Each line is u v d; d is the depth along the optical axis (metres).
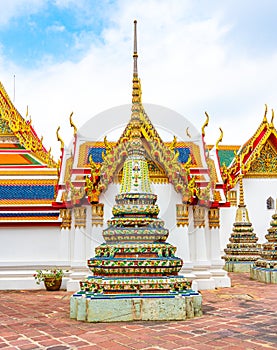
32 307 12.30
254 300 13.09
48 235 17.81
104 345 7.68
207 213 16.97
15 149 24.67
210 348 7.45
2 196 18.80
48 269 17.31
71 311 10.31
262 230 29.61
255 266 19.70
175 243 15.51
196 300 10.45
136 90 13.89
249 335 8.36
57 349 7.47
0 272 17.44
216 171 18.61
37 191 19.08
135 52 13.72
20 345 7.76
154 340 7.99
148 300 9.86
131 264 10.20
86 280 10.52
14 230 17.83
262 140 29.95
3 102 25.34
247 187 29.92
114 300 9.81
